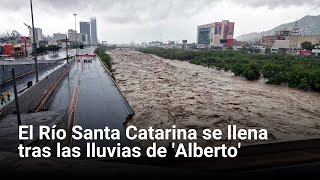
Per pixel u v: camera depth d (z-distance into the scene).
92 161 3.05
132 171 2.82
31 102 22.25
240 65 59.75
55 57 76.50
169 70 69.00
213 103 30.05
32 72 47.62
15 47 68.25
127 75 55.50
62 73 43.31
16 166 2.85
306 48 123.88
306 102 32.62
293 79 45.00
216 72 67.31
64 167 2.88
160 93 35.62
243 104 30.00
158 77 53.59
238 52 118.06
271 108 28.39
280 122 23.09
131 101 29.95
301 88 43.03
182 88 40.69
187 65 87.75
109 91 30.56
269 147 9.62
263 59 80.19
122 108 23.03
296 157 8.30
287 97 35.56
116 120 19.48
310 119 24.38
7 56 58.62
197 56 105.00
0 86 33.78
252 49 145.50
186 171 2.90
